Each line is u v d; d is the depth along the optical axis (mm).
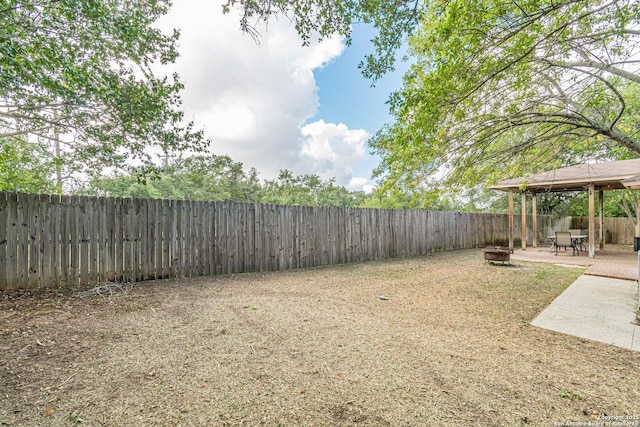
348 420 1836
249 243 7047
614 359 2688
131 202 5617
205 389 2154
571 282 6082
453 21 2947
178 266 6125
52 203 4875
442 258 9703
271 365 2525
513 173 4961
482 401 2045
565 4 2795
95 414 1856
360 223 9117
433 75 3316
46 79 3881
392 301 4641
